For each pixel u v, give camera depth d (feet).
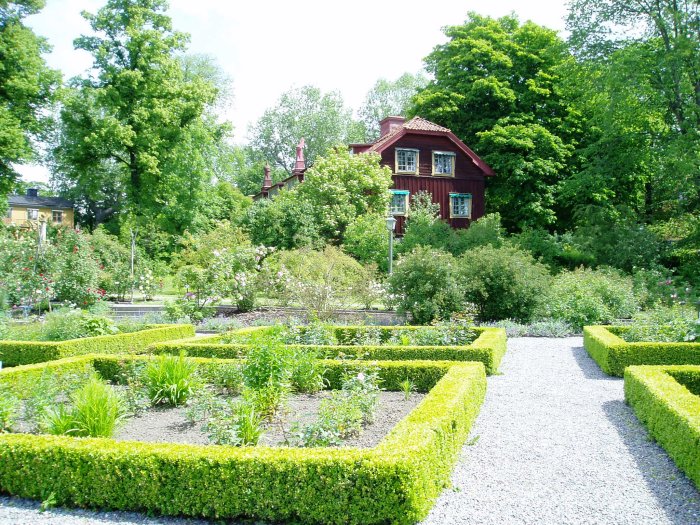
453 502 13.55
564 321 46.70
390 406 21.81
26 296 51.31
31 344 30.91
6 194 88.33
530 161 97.50
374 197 90.58
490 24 103.91
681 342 29.86
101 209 150.20
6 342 31.32
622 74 74.23
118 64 95.55
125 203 106.93
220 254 55.98
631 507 13.25
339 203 88.48
